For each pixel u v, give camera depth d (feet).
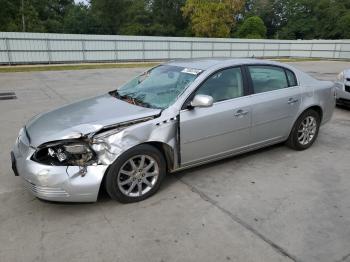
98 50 82.53
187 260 8.70
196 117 12.44
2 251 9.02
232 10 151.74
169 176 13.67
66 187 10.23
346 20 177.47
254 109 14.12
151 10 197.06
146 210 11.13
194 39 95.20
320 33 189.88
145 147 11.43
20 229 10.05
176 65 14.97
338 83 26.13
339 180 13.47
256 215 10.82
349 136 19.52
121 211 11.07
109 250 9.09
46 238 9.62
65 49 78.28
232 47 103.19
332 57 108.58
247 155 16.03
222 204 11.50
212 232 9.90
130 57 87.40
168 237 9.66
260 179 13.47
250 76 14.37
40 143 10.61
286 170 14.38
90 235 9.76
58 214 10.89
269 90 14.94
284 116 15.40
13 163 11.73
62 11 220.43
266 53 111.65
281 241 9.49
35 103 29.17
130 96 13.93
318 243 9.41
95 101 13.92
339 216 10.78
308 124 16.74
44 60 76.33
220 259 8.73
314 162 15.33
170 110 12.00
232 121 13.47
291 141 16.42
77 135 10.55
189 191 12.42
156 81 14.33
